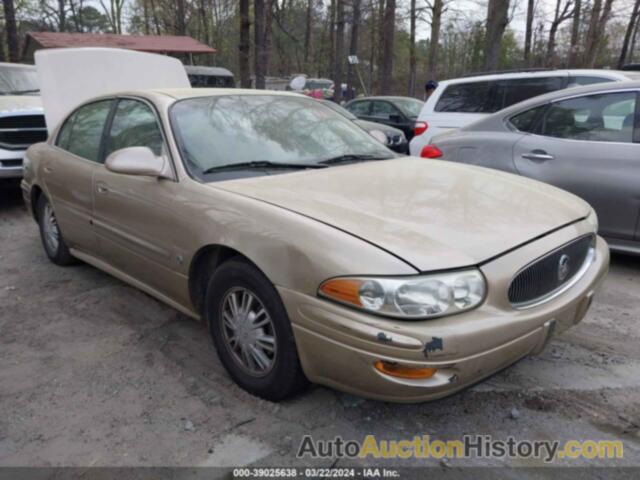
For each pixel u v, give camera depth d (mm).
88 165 3828
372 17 26781
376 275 2074
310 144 3447
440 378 2076
